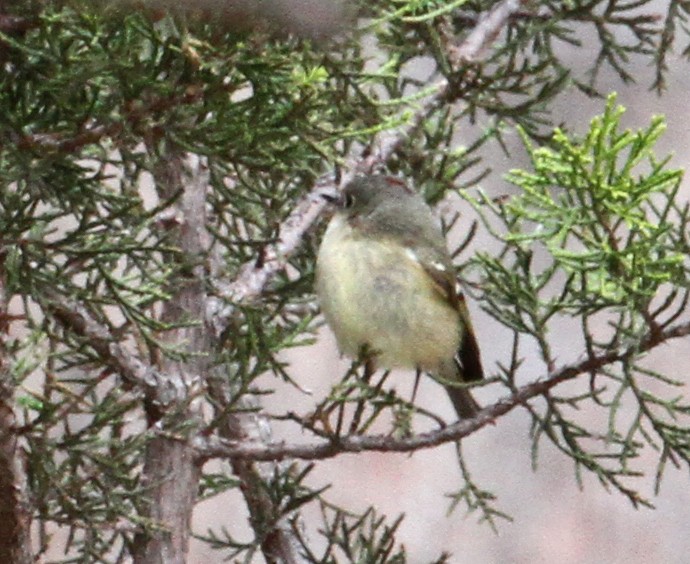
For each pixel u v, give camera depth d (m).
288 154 8.56
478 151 23.17
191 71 8.00
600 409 23.62
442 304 11.41
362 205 11.33
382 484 22.64
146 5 7.50
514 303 9.46
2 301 8.42
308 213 11.14
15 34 7.97
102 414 9.06
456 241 22.98
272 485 11.04
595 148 8.62
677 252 8.94
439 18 11.15
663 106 25.00
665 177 8.63
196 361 9.91
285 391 22.53
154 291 8.65
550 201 8.87
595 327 23.09
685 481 22.97
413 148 11.73
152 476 9.70
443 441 9.49
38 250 8.60
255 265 10.47
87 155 8.72
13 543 8.77
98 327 9.26
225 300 9.80
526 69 11.23
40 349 9.32
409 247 11.25
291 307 11.98
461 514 22.48
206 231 10.46
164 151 9.52
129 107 8.10
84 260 8.53
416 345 11.34
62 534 18.88
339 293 11.21
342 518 11.15
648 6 24.81
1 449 8.56
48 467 8.79
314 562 11.24
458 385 9.73
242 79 8.22
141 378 9.59
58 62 7.80
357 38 8.10
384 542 10.96
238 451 9.66
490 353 23.09
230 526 21.06
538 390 9.46
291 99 8.48
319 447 9.47
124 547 9.94
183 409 9.60
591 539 22.52
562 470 23.08
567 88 12.29
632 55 25.05
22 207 8.18
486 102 11.38
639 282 8.88
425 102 11.38
